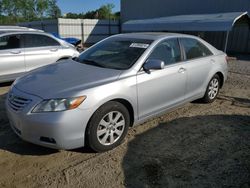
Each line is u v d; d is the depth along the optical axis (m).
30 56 7.34
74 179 3.22
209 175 3.36
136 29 22.88
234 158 3.76
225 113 5.48
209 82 5.73
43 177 3.25
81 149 3.88
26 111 3.38
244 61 14.34
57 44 8.09
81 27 31.39
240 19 16.66
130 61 4.21
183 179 3.27
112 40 5.03
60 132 3.31
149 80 4.18
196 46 5.42
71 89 3.49
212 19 16.80
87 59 4.66
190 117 5.19
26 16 54.94
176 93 4.80
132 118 4.15
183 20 19.16
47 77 3.89
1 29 7.55
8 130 4.44
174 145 4.08
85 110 3.43
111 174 3.33
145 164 3.55
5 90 6.93
